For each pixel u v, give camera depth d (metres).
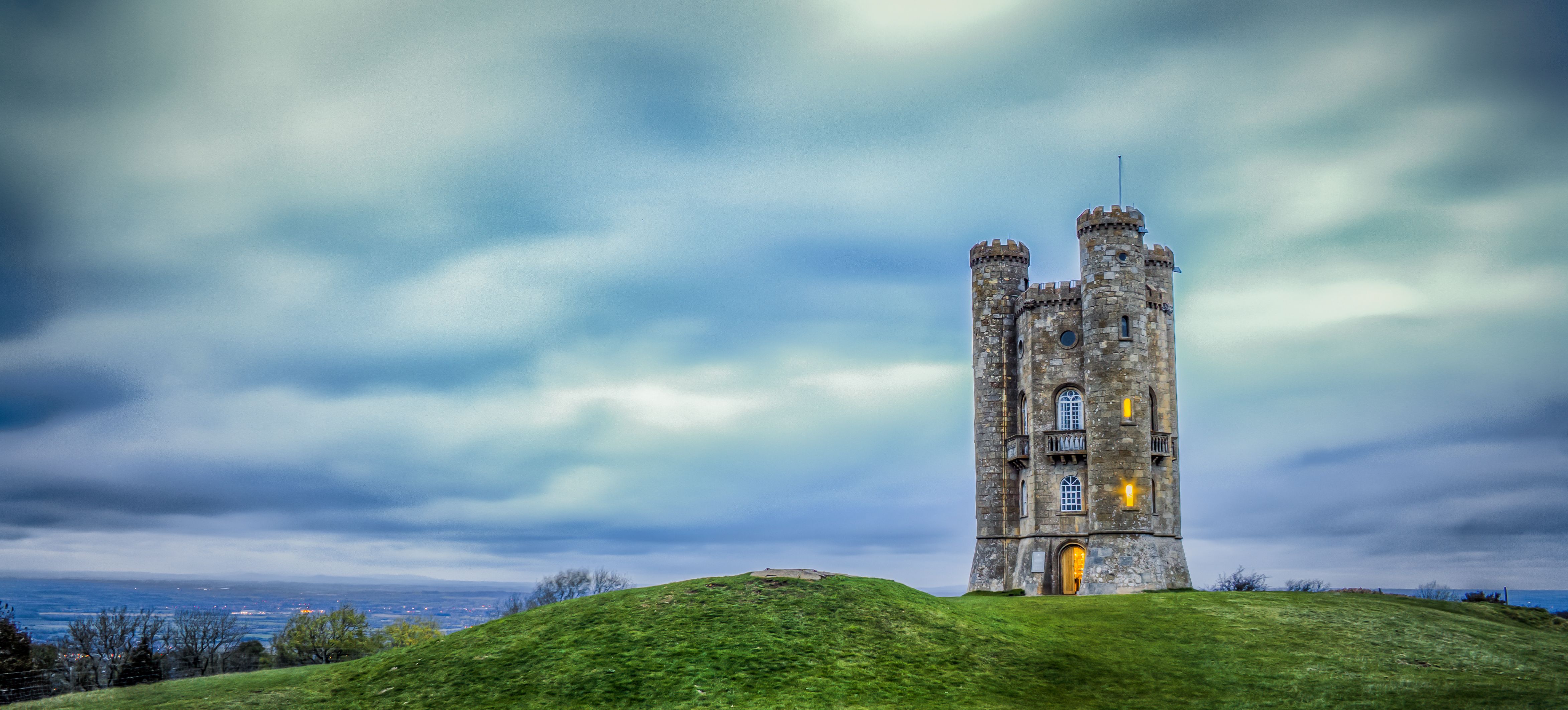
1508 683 39.41
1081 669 40.75
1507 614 56.34
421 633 101.19
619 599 47.00
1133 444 66.44
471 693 37.59
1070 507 68.50
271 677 43.34
